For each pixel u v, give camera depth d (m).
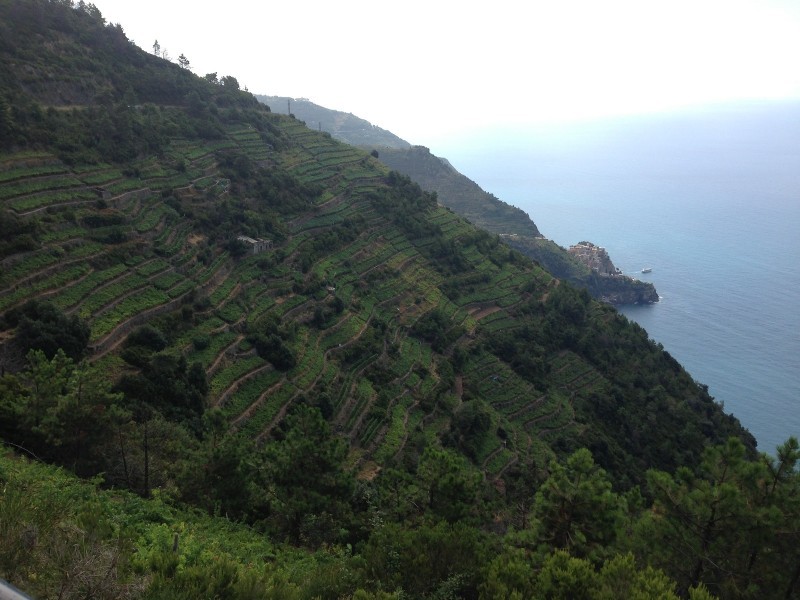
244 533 23.52
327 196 96.06
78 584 10.80
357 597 13.89
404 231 101.19
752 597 18.56
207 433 34.16
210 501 26.88
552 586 15.27
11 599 6.32
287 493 27.08
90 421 27.38
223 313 58.16
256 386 52.25
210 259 64.56
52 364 28.69
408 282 88.31
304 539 25.91
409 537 17.34
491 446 63.19
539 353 86.75
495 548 22.41
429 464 28.81
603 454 70.94
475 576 16.22
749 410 119.88
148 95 93.00
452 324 83.88
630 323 105.00
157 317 51.78
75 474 25.78
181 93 98.38
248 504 28.17
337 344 65.81
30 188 54.47
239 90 119.88
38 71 73.06
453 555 16.95
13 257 46.06
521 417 73.56
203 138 90.25
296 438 28.17
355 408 57.22
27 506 12.94
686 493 20.72
